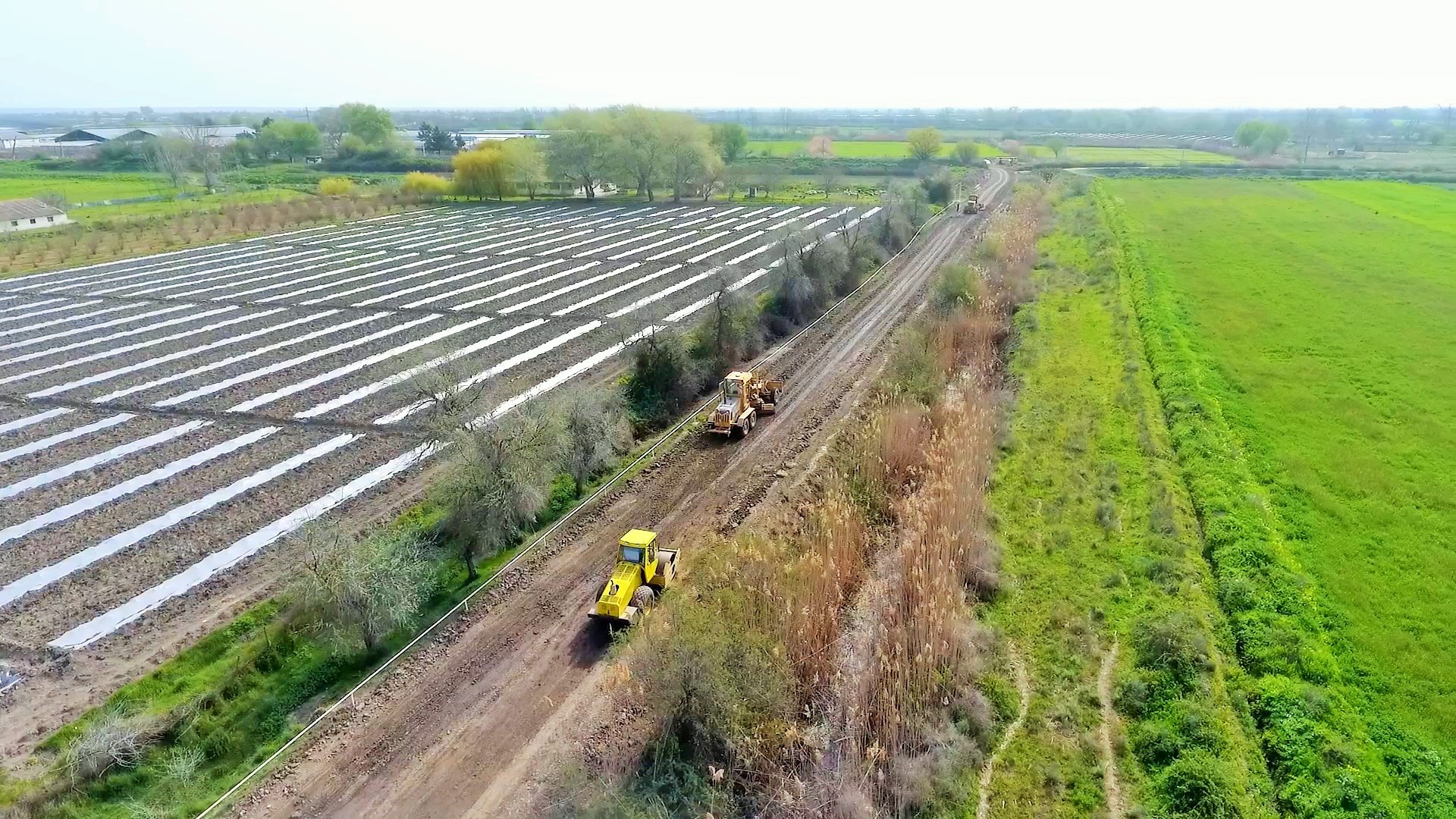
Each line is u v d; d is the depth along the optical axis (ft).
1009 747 64.08
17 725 65.41
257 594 82.02
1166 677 68.74
